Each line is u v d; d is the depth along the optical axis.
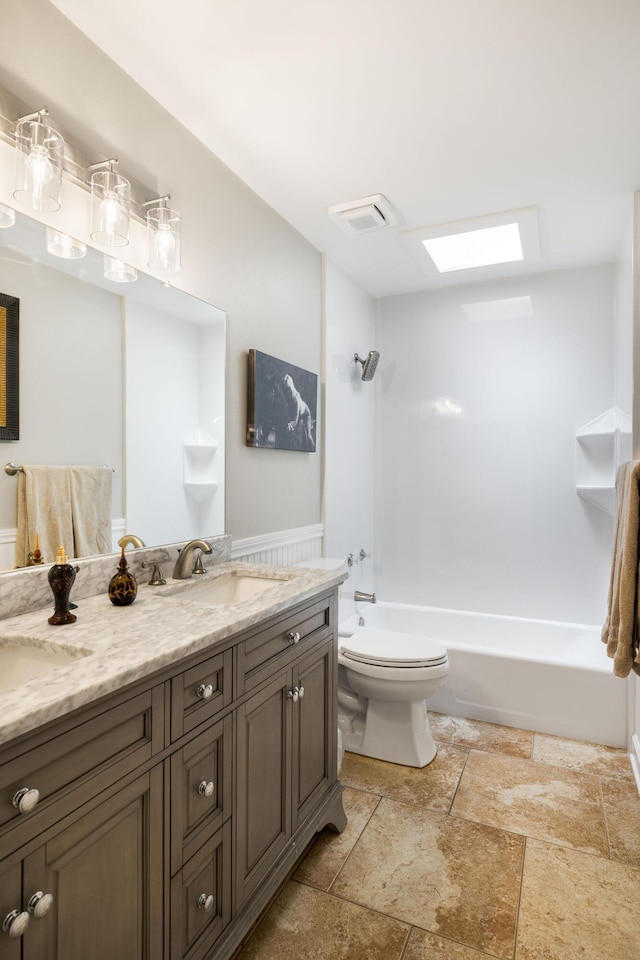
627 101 1.76
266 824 1.42
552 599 3.27
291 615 1.57
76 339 1.46
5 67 1.25
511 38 1.49
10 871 0.75
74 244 1.45
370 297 3.71
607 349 3.13
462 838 1.81
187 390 1.89
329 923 1.46
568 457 3.23
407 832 1.84
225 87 1.68
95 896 0.89
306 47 1.52
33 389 1.34
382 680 2.23
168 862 1.06
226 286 2.12
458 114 1.82
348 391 3.35
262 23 1.43
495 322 3.42
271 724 1.45
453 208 2.49
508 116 1.83
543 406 3.29
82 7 1.39
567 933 1.42
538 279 3.30
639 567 1.77
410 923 1.46
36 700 0.79
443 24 1.44
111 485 1.57
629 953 1.36
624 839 1.80
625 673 1.77
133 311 1.65
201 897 1.15
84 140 1.48
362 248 2.91
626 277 2.58
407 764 2.28
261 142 1.98
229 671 1.26
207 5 1.38
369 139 1.96
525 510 3.34
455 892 1.57
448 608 3.54
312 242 2.83
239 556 2.21
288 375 2.54
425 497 3.62
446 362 3.56
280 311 2.53
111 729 0.93
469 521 3.49
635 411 2.37
